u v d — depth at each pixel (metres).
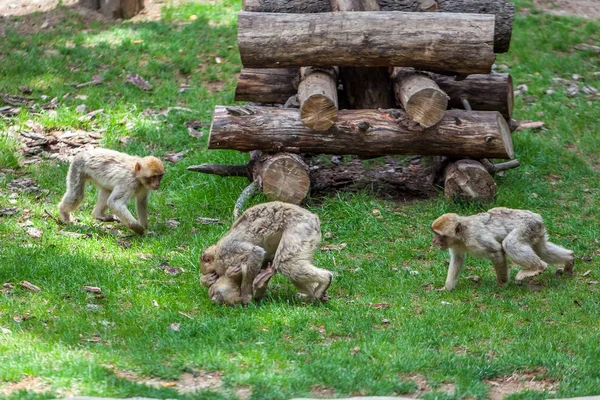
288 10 14.95
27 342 8.94
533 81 18.67
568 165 15.36
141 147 15.45
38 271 10.78
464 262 11.60
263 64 13.17
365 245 12.38
